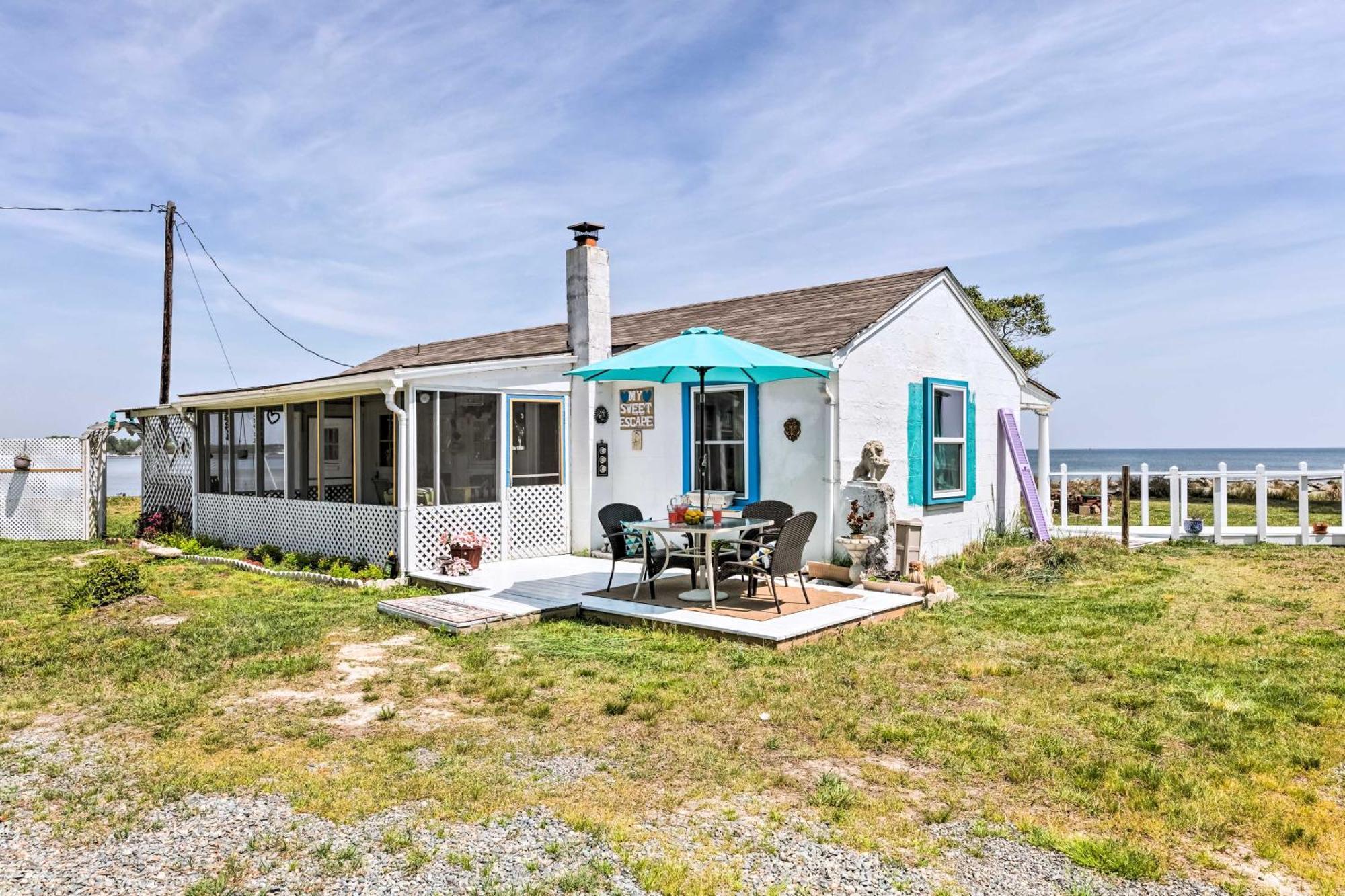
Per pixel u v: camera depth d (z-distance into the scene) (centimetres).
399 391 1018
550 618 792
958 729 471
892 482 1033
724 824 351
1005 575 1039
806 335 1015
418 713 509
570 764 422
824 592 863
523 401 1165
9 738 468
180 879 305
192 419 1473
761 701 525
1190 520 1374
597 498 1196
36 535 1578
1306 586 952
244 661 637
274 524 1266
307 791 385
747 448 1025
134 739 466
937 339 1138
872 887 297
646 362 746
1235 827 348
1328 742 446
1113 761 420
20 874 309
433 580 966
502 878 303
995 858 321
